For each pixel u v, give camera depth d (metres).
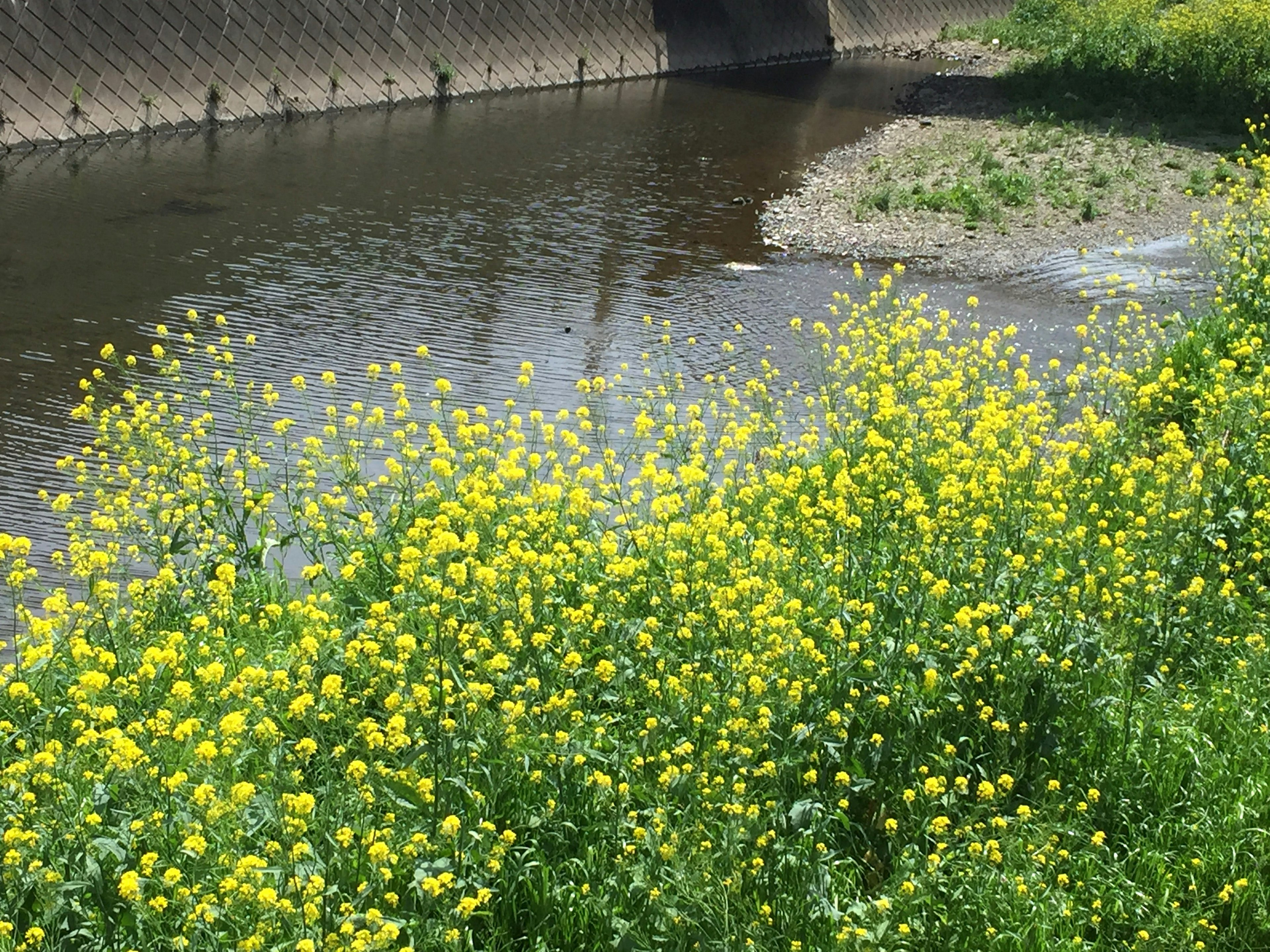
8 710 5.03
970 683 5.34
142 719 4.95
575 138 23.81
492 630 5.39
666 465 9.25
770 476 7.45
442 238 17.08
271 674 5.04
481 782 4.58
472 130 24.03
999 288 15.73
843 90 30.61
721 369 12.80
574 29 29.80
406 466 7.28
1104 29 30.92
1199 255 16.55
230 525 7.82
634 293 15.33
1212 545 6.86
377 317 14.02
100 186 18.36
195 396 11.32
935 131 24.84
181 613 6.43
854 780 4.88
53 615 7.12
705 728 5.01
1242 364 10.05
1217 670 6.05
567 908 4.33
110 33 21.28
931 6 39.44
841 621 5.51
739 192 20.33
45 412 10.91
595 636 5.58
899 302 11.56
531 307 14.63
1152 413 9.16
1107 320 14.30
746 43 34.06
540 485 6.77
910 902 4.39
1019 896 4.51
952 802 4.86
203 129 22.62
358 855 4.16
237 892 3.86
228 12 23.00
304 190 18.94
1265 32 27.08
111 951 3.91
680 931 4.12
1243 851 4.91
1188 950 4.47
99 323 13.15
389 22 25.84
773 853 4.46
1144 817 5.17
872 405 9.07
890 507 6.77
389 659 5.20
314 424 10.79
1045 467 7.38
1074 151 22.05
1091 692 5.56
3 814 4.17
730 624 5.36
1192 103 25.42
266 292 14.55
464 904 3.95
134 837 4.22
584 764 4.73
